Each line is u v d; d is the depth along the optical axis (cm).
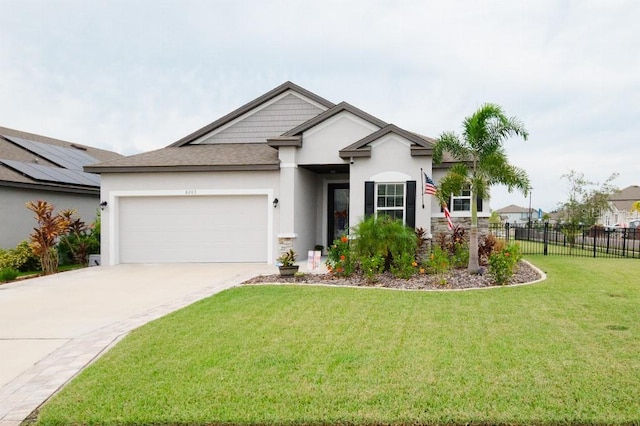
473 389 416
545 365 472
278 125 1744
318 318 683
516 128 1084
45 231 1353
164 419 375
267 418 372
